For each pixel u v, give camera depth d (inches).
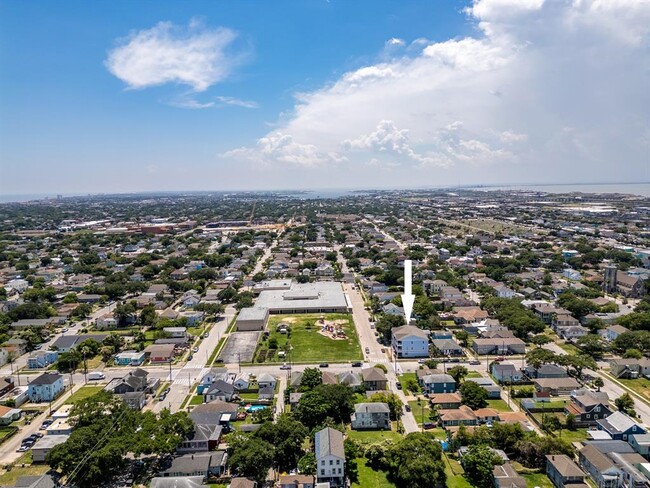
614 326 6756.9
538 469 3705.7
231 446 3875.5
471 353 6299.2
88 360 6264.8
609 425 4158.5
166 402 4992.6
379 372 5241.1
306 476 3523.6
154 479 3449.8
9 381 5393.7
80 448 3656.5
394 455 3710.6
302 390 5032.0
